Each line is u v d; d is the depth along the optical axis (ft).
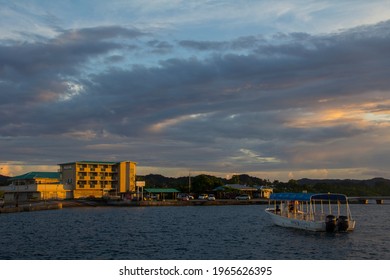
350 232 214.07
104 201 491.31
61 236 207.51
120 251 165.17
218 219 310.24
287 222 236.63
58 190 508.94
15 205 406.82
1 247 173.47
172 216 338.95
